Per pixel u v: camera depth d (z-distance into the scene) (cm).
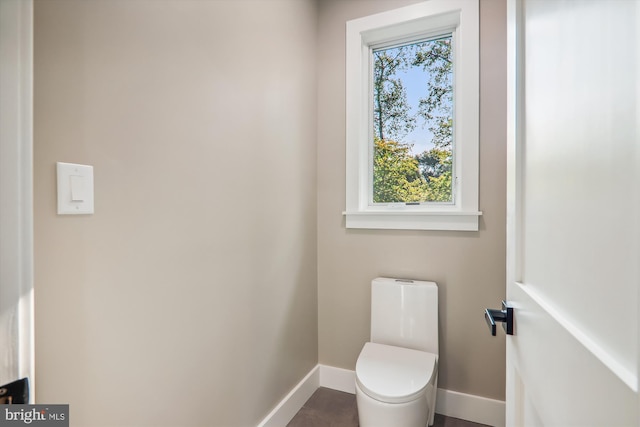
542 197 59
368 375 139
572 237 47
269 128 156
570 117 48
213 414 122
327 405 185
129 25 90
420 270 182
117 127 87
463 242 174
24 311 64
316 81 204
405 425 126
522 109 70
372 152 205
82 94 78
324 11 204
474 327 172
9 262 62
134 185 92
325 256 205
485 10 168
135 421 93
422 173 194
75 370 78
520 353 70
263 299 153
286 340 172
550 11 56
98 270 83
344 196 200
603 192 39
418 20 181
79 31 78
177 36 105
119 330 88
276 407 162
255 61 145
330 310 204
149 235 96
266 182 155
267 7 154
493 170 167
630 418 34
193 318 113
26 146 64
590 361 42
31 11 65
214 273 122
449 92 187
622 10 36
